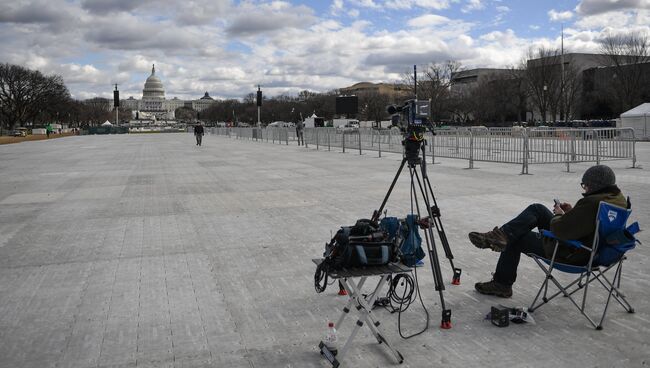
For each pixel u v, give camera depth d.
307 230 8.47
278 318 4.78
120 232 8.59
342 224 8.89
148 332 4.51
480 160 18.77
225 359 3.98
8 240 8.13
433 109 81.00
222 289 5.63
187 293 5.52
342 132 31.70
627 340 4.15
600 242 4.37
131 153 31.62
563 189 12.23
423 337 4.30
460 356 3.95
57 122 128.75
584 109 69.62
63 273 6.31
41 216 10.18
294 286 5.68
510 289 5.21
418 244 4.75
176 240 7.96
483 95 78.75
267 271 6.26
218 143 45.97
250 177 16.52
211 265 6.56
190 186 14.48
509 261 5.12
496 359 3.88
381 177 15.72
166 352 4.11
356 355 3.99
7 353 4.14
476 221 8.80
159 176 17.41
